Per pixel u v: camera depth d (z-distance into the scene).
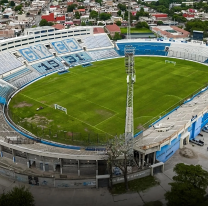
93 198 63.88
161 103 110.19
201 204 59.69
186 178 59.34
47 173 72.56
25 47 158.12
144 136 77.69
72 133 85.25
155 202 62.16
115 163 66.50
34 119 98.69
